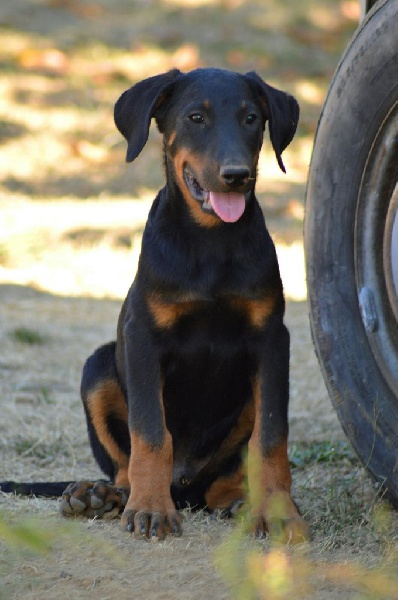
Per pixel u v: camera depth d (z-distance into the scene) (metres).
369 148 6.66
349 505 6.96
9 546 6.11
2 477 8.12
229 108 6.91
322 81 24.19
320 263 7.00
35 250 16.05
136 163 20.73
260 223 7.01
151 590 5.66
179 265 6.84
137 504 6.65
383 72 6.49
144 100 7.12
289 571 5.78
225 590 5.63
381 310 6.70
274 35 26.09
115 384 7.55
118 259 15.64
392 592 5.52
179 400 7.28
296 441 9.02
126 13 27.09
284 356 6.91
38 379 10.82
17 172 20.12
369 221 6.71
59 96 23.17
